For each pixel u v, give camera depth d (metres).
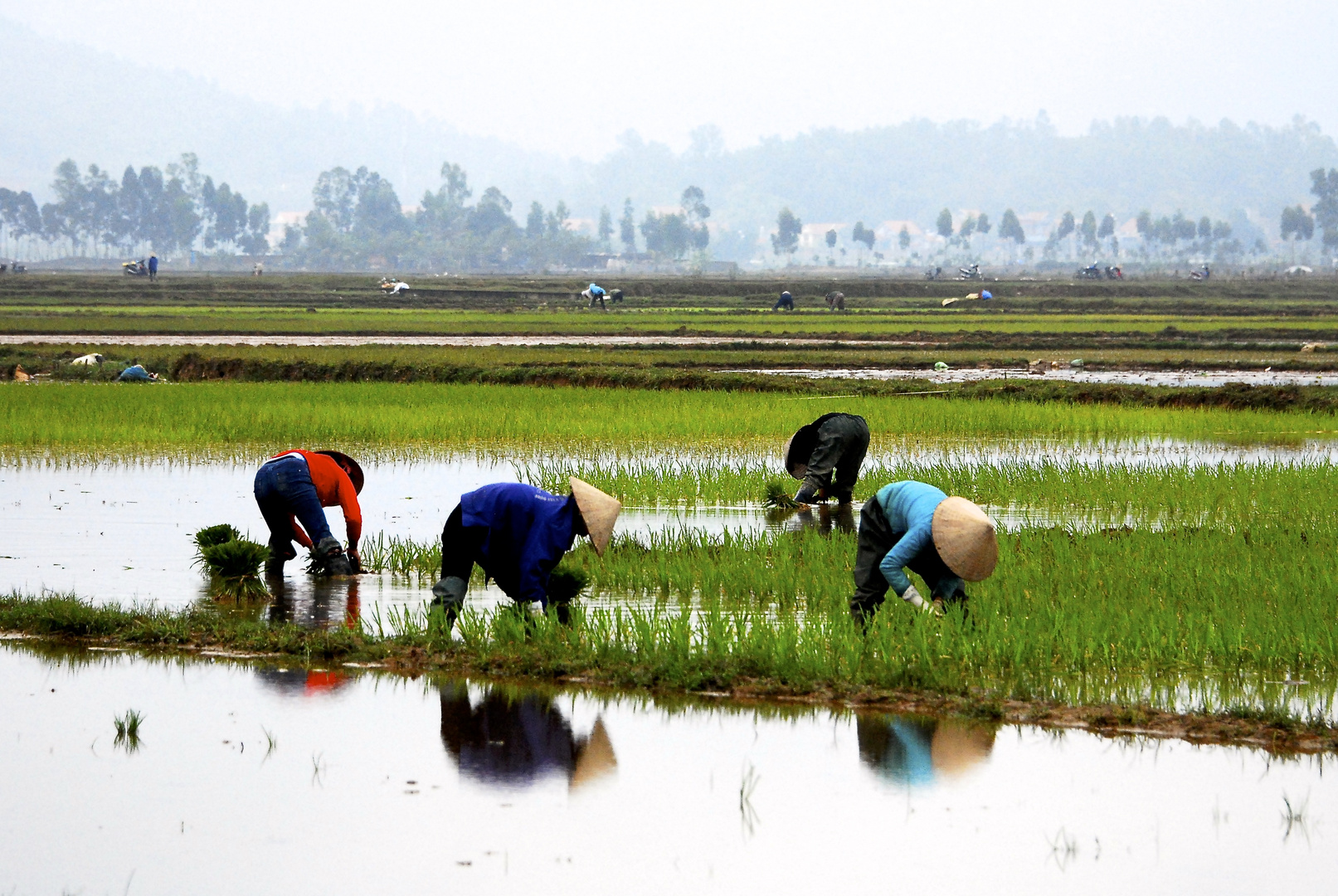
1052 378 81.56
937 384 69.94
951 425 54.03
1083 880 12.54
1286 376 84.12
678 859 12.96
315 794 14.62
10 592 24.52
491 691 18.53
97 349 89.00
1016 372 86.81
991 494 36.69
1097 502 35.56
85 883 12.41
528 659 19.39
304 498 26.42
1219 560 25.97
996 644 19.20
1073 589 23.38
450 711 17.61
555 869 12.72
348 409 55.19
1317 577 23.92
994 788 14.90
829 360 89.69
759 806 14.30
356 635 20.72
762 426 52.66
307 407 55.31
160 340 104.81
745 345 104.88
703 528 32.44
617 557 27.02
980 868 12.83
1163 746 16.30
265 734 16.62
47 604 22.23
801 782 15.02
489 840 13.41
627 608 22.23
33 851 13.11
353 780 15.02
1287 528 30.53
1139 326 136.38
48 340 102.19
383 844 13.27
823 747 16.19
